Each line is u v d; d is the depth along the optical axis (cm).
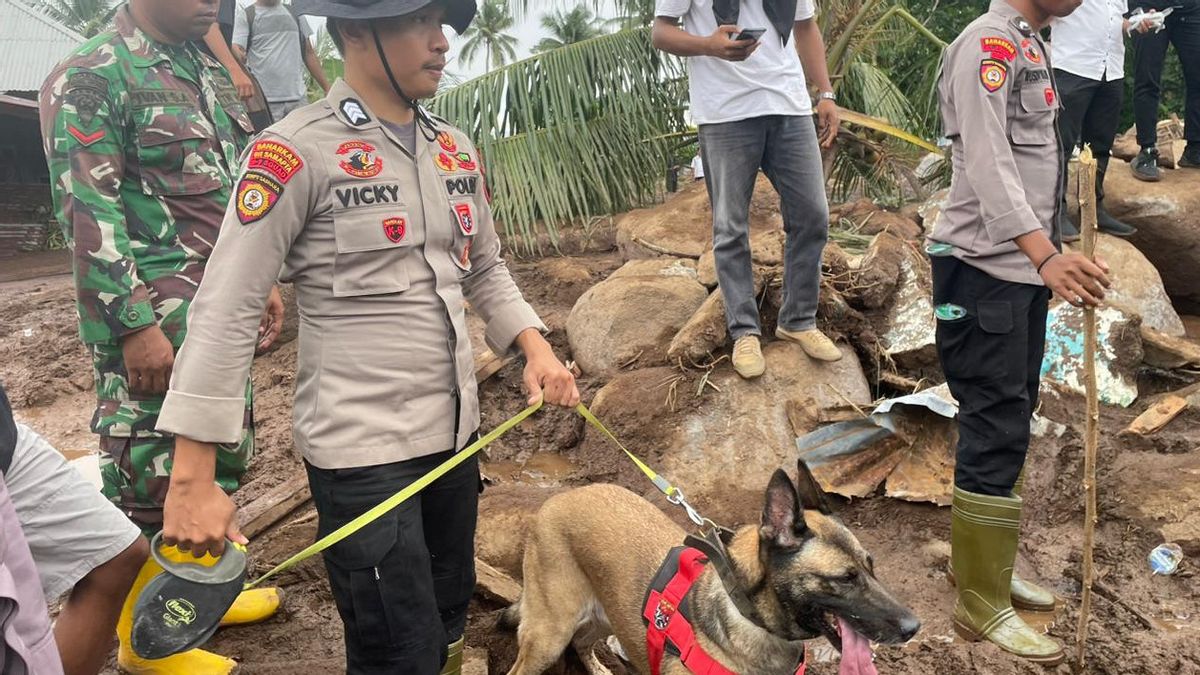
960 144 357
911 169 833
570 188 779
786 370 505
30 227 1838
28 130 2031
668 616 295
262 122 523
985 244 344
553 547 343
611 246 792
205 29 329
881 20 796
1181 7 672
